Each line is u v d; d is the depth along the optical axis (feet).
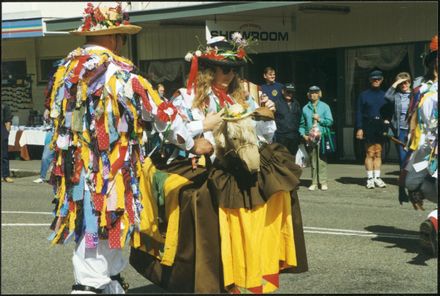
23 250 23.80
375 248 23.34
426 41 46.14
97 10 14.11
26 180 46.57
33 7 64.69
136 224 13.97
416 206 22.12
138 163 14.06
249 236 14.38
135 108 13.83
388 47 48.08
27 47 68.18
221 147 14.62
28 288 18.92
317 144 37.68
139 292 18.03
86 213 13.65
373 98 37.93
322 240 24.73
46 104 14.56
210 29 44.47
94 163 13.67
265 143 15.37
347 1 43.93
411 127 21.97
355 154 50.60
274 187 14.43
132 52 59.82
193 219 14.51
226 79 15.71
